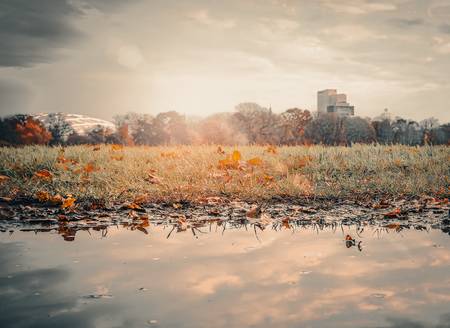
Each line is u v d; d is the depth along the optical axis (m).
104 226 4.90
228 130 58.75
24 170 8.30
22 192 6.67
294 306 2.42
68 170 8.20
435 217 5.44
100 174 7.82
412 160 9.55
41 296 2.58
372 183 7.62
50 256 3.53
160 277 2.95
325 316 2.28
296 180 7.50
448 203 6.40
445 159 9.59
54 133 68.44
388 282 2.84
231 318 2.26
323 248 3.81
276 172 8.55
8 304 2.44
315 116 61.78
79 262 3.34
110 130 72.25
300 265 3.25
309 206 6.18
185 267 3.19
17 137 62.03
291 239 4.22
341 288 2.72
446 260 3.40
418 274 3.02
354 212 5.77
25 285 2.77
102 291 2.66
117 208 5.92
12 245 3.94
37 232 4.55
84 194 6.50
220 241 4.12
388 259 3.43
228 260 3.39
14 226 4.86
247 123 58.31
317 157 9.94
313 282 2.83
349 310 2.36
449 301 2.49
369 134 59.62
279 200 6.60
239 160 9.12
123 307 2.41
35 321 2.21
